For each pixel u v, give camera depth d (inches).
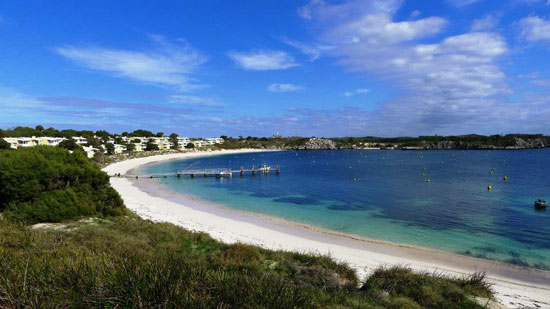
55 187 882.1
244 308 215.3
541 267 782.5
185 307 191.0
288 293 244.4
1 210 794.8
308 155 6619.1
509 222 1245.1
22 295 190.5
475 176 2800.2
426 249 915.4
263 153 7396.7
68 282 219.0
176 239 671.1
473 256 858.8
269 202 1688.0
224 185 2383.1
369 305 360.2
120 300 191.9
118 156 4293.8
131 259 243.0
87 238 558.3
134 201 1534.2
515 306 490.9
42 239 498.0
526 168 3472.0
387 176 2869.1
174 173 3105.3
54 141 3924.7
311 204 1633.9
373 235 1061.1
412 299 412.5
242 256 545.3
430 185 2285.9
